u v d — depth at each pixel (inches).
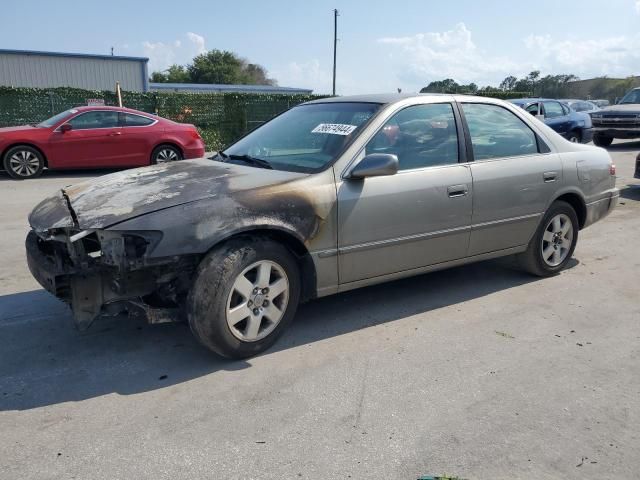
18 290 196.4
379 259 164.4
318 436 114.0
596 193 221.3
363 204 156.9
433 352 152.3
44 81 1110.4
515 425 119.0
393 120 169.3
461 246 182.7
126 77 1178.0
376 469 104.2
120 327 166.4
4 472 102.0
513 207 192.5
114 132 490.6
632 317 178.4
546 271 212.7
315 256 151.5
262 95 841.5
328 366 143.5
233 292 138.6
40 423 117.6
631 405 127.4
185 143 521.0
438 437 114.3
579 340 161.2
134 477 101.2
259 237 143.3
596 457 108.8
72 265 139.6
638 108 726.5
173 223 129.6
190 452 108.4
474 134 186.1
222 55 3346.5
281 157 170.1
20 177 468.1
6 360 145.7
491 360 148.2
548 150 205.8
